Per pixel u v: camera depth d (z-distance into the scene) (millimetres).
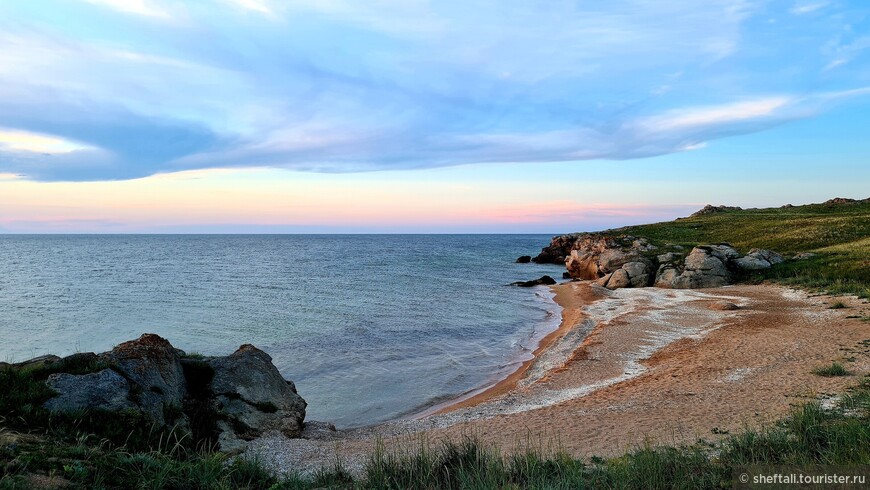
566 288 51312
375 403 18453
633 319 29938
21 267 81688
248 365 14227
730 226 74250
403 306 40875
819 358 17562
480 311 38781
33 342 28516
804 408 10508
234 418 12664
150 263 92562
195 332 30672
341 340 28344
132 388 11031
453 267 83312
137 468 8211
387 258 108438
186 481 8203
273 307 40094
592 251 63344
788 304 30734
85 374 10906
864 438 8250
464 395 19328
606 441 11039
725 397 14180
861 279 34094
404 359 24438
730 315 28891
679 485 7410
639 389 16453
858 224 56844
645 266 48719
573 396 16719
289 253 131625
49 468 7297
